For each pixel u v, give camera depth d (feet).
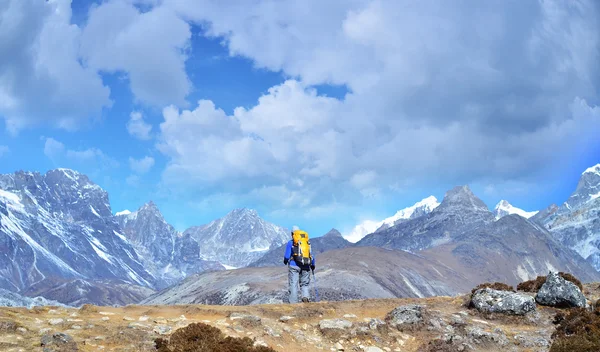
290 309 66.80
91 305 59.41
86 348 43.86
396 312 64.23
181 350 44.91
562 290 69.10
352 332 58.75
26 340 43.52
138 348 45.44
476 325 62.95
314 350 53.93
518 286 80.69
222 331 52.21
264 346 47.85
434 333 60.18
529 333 61.72
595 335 55.11
